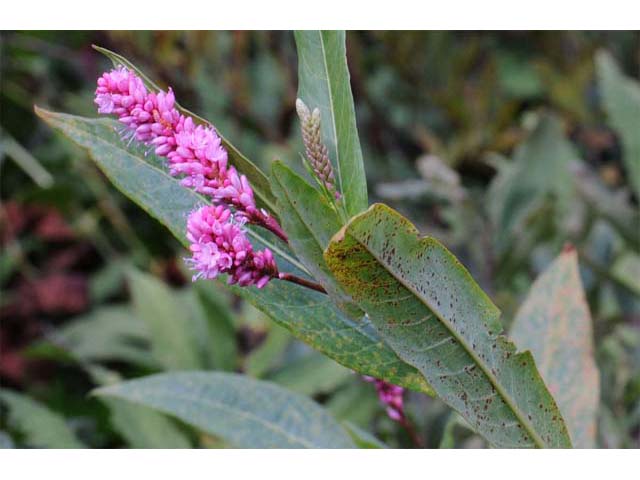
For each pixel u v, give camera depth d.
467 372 0.30
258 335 0.60
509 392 0.30
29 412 0.52
